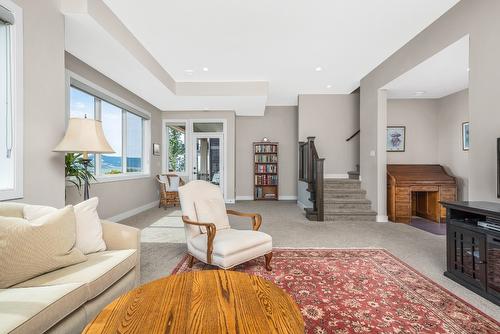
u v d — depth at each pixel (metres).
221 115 6.98
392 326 1.62
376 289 2.12
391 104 5.69
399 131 5.67
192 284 1.30
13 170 1.96
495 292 1.90
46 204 2.27
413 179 4.74
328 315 1.75
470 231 2.11
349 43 3.74
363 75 5.08
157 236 3.69
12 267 1.28
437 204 4.74
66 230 1.53
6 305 1.09
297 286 2.16
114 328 0.93
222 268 2.11
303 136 6.39
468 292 2.07
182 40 3.64
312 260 2.76
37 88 2.18
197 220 2.62
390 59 4.21
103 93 4.24
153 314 1.03
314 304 1.89
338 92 6.20
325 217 4.76
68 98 3.45
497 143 2.21
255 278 1.38
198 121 6.98
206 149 7.04
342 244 3.34
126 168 5.21
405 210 4.70
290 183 7.70
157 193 6.54
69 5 2.50
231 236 2.37
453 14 2.88
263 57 4.21
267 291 1.24
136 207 5.44
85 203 1.84
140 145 5.98
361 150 5.36
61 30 2.48
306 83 5.55
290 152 7.72
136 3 2.82
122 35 3.19
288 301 1.14
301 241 3.47
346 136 6.34
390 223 4.58
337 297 1.99
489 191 2.45
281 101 7.20
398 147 5.67
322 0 2.77
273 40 3.64
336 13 3.00
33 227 1.40
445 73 3.84
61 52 2.47
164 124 6.93
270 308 1.08
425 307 1.84
